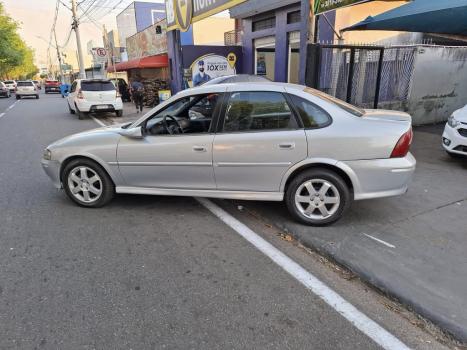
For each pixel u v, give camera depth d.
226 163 4.16
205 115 4.28
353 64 8.10
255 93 4.12
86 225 4.31
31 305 2.84
